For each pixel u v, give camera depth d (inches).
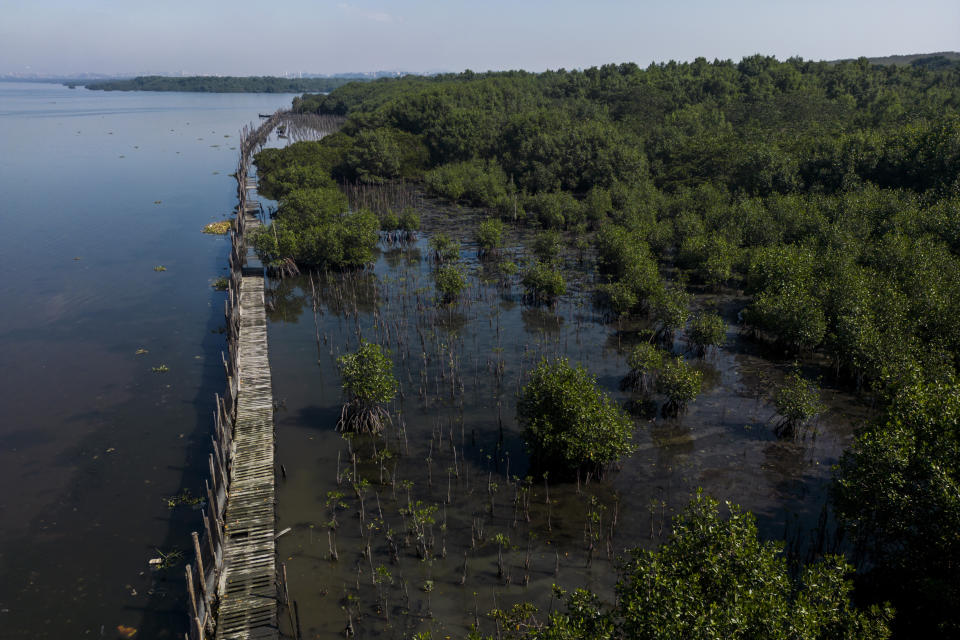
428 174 4291.3
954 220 2084.2
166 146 6013.8
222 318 2012.8
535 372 1277.1
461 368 1670.8
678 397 1393.9
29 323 1930.4
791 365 1697.8
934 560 775.7
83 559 1000.9
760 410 1457.9
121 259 2591.0
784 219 2591.0
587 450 1135.0
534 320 2025.1
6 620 880.9
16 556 1005.2
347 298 2233.0
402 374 1637.6
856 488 863.1
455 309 2112.5
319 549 1000.9
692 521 690.8
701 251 2380.7
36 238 2844.5
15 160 4968.0
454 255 2600.9
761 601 589.3
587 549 1003.3
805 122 4190.5
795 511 1096.8
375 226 2699.3
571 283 2410.2
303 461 1250.0
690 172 3681.1
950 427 844.0
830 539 1008.9
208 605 842.2
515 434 1352.1
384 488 1165.1
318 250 2475.4
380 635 831.7
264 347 1755.7
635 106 5118.1
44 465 1245.7
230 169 4845.0
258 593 893.2
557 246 2628.0
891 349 1406.3
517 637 814.5
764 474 1211.2
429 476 1200.2
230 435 1251.2
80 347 1779.0
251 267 2422.5
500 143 4707.2
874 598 860.0
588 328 1959.9
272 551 972.6
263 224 2945.4
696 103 5162.4
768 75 5462.6
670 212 3105.3
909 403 948.0
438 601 893.8
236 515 1051.3
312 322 2009.1
